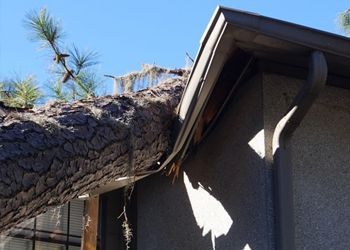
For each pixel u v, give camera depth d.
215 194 4.13
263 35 3.54
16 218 2.66
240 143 3.97
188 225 4.39
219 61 3.64
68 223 5.26
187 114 3.88
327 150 3.98
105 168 3.31
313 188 3.84
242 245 3.77
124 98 3.67
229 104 4.17
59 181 2.84
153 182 4.89
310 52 3.66
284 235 3.51
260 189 3.70
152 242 4.73
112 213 5.08
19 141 2.63
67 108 3.18
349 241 3.80
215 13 3.47
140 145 3.63
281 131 3.69
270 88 3.91
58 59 4.86
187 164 4.50
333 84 4.15
